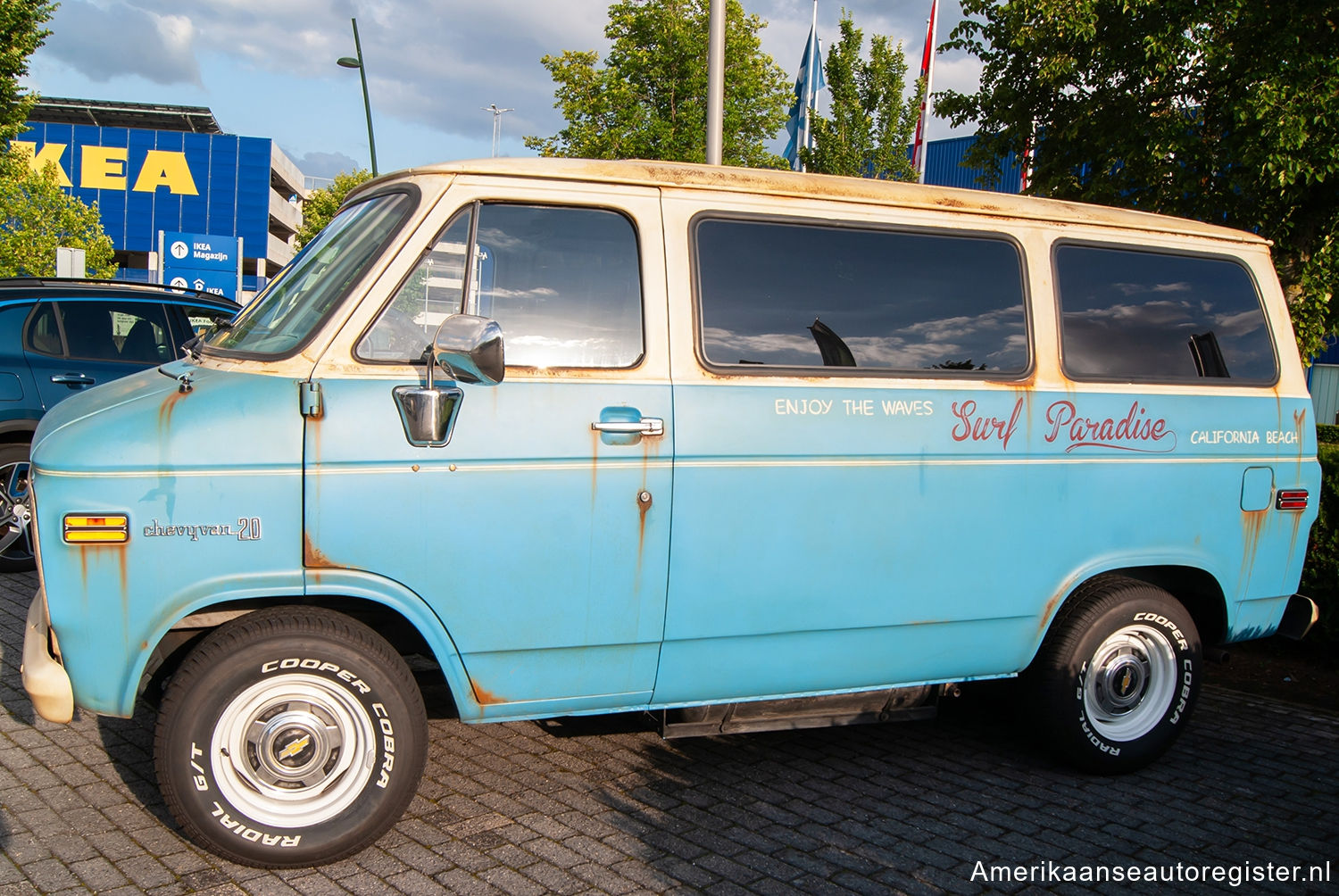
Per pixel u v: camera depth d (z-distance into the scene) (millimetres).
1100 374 4383
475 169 3619
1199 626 4883
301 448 3330
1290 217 6988
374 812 3457
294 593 3367
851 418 3918
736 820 3961
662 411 3670
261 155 59125
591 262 3693
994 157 8383
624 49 17609
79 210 24594
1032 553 4242
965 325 4180
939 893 3480
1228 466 4586
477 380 3469
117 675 3299
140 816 3799
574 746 4664
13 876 3328
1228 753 4922
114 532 3230
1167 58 6578
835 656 4016
